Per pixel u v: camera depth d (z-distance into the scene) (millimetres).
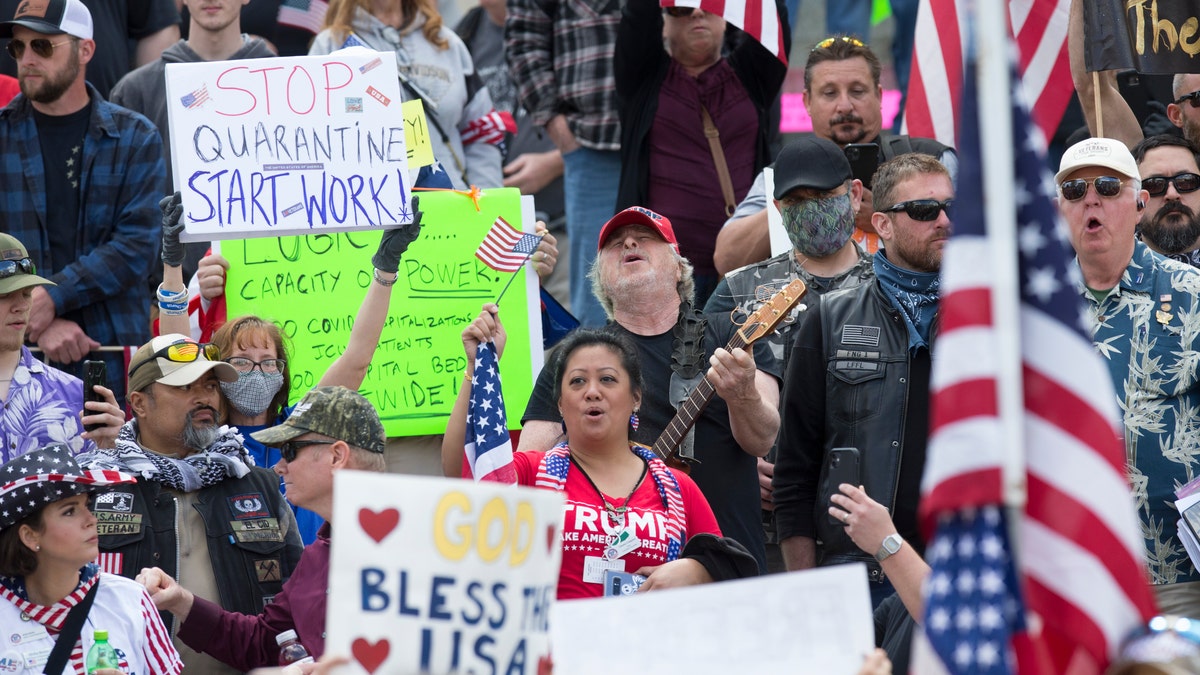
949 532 11336
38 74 29312
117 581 19016
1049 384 11242
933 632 11273
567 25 34625
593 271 25188
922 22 30859
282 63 23562
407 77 33250
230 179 23250
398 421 27031
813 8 41938
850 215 25703
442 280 27375
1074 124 36281
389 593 12016
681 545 19812
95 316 29203
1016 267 11422
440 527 12133
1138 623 10945
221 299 27234
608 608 13570
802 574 13500
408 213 23672
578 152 34500
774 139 35875
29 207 29359
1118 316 22500
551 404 23312
